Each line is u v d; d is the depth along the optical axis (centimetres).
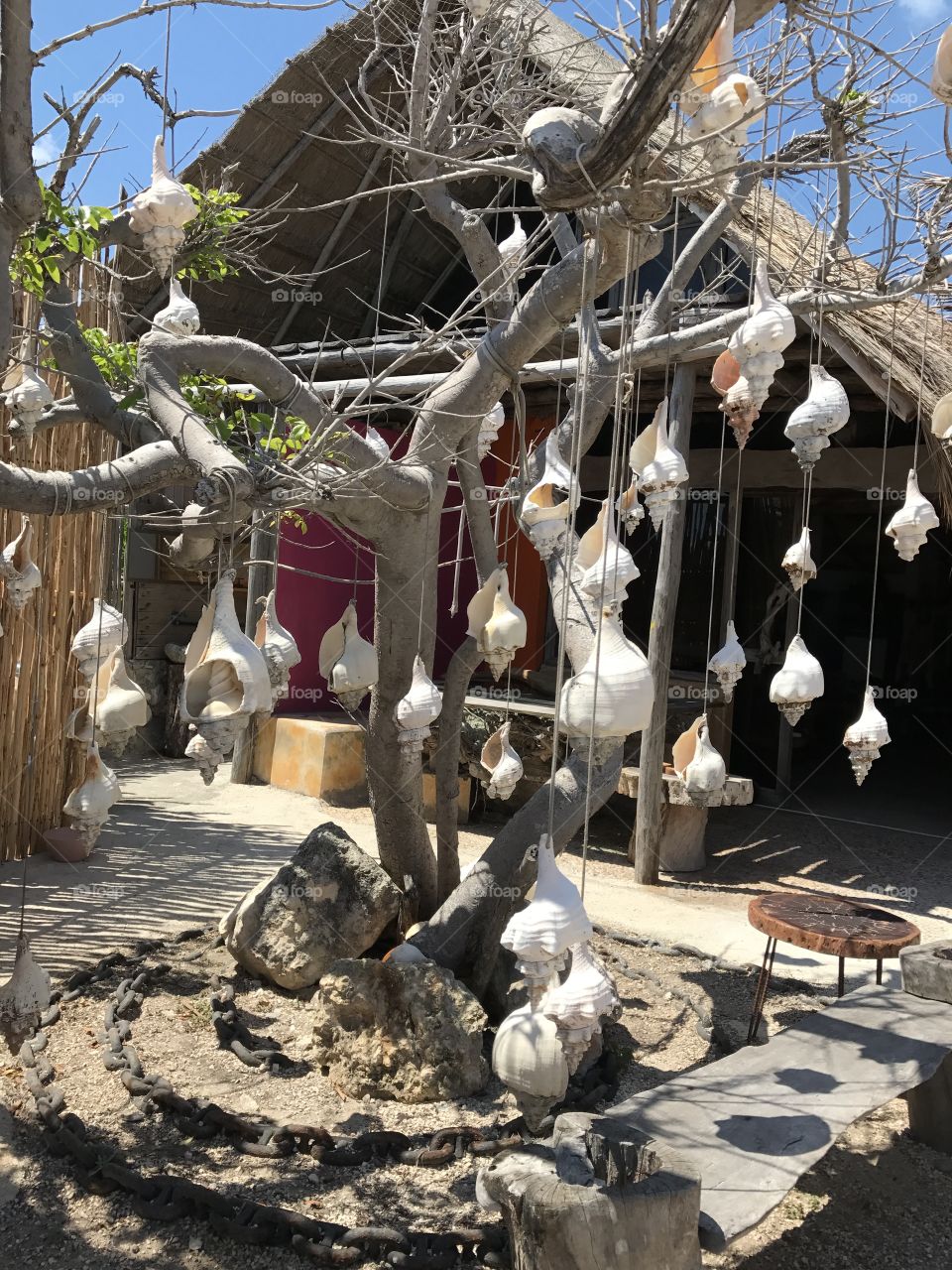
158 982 432
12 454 555
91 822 249
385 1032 361
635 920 579
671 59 186
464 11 445
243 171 727
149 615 954
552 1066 215
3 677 579
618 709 191
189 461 252
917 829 824
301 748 820
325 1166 307
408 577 393
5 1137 312
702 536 901
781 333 235
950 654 1309
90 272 573
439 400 373
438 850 467
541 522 303
